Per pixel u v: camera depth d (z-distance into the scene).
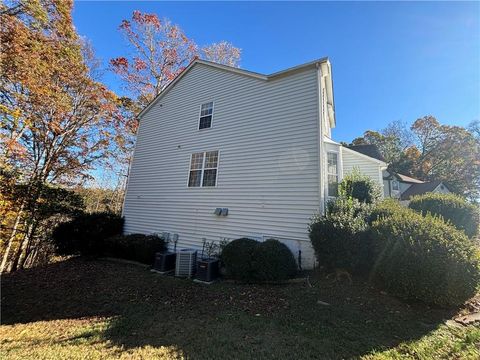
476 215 8.78
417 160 29.52
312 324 3.95
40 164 13.47
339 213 6.28
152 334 3.81
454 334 3.54
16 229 11.01
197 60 11.09
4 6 8.79
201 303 5.15
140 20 17.16
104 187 20.67
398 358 3.00
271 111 8.48
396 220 5.21
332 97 10.62
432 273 4.23
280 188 7.70
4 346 3.57
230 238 8.34
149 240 9.30
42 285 6.77
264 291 5.64
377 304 4.56
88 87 14.24
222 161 9.23
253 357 3.10
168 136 11.36
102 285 6.66
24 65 9.39
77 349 3.39
